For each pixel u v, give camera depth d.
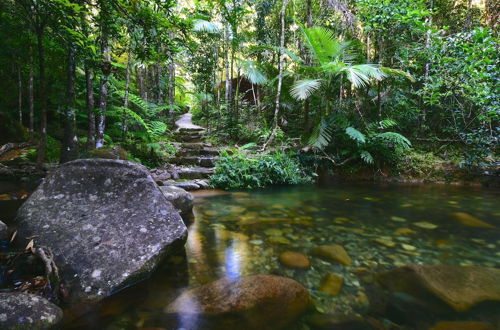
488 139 5.32
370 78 6.36
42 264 1.51
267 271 1.69
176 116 13.88
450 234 2.47
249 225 2.68
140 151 5.80
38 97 6.64
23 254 1.55
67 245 1.58
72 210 1.86
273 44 8.55
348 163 6.52
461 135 6.07
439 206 3.60
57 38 3.08
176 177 5.04
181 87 13.40
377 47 6.80
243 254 1.96
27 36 3.87
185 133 8.76
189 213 3.10
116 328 1.12
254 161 5.50
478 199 4.09
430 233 2.50
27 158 4.41
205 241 2.22
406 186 5.34
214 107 9.40
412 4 5.13
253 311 1.25
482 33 3.61
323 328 1.14
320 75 6.40
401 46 6.04
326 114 6.40
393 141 6.20
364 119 6.66
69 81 3.89
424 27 5.03
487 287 1.46
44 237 1.64
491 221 2.91
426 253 2.02
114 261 1.51
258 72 7.45
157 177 4.80
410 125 7.27
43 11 2.71
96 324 1.15
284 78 7.38
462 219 2.97
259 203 3.70
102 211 1.87
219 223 2.74
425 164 6.16
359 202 3.82
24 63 5.27
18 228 1.72
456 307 1.29
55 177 2.07
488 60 3.61
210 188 4.84
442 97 6.23
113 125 6.86
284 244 2.18
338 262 1.83
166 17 2.21
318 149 6.48
